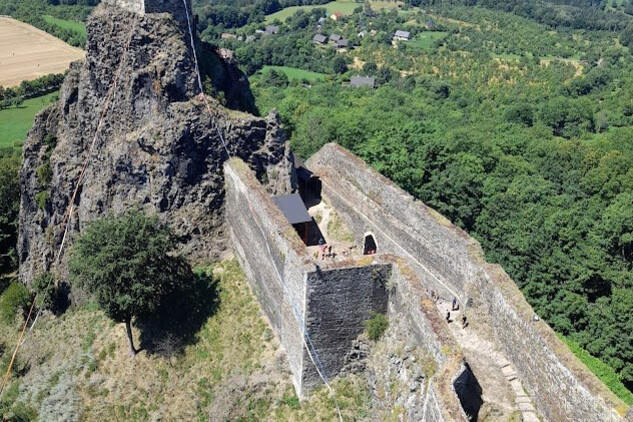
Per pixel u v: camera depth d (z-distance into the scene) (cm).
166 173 3619
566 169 6600
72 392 3300
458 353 2256
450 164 4759
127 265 3181
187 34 3888
